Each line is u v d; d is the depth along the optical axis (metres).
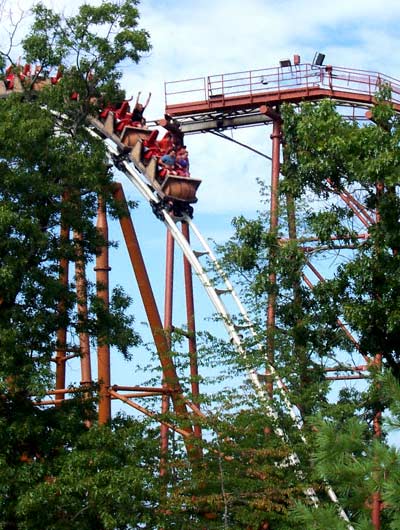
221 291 39.12
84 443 31.66
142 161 43.75
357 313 34.91
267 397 33.97
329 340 37.41
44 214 33.81
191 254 41.41
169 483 32.91
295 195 37.50
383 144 34.78
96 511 30.80
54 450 32.12
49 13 38.31
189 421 32.84
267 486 31.89
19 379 31.50
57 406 33.69
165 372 37.38
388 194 35.41
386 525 21.70
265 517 31.53
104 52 38.25
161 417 33.25
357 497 19.23
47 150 33.84
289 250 37.00
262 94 44.88
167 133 45.41
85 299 34.91
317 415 18.97
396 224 35.16
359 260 35.41
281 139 44.22
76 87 38.41
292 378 34.84
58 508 30.62
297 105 44.81
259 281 37.41
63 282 34.78
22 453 32.44
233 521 32.94
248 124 46.00
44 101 38.62
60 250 33.94
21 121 34.03
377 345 35.56
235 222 38.25
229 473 32.44
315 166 36.03
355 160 34.88
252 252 37.62
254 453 32.44
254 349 35.88
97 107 39.50
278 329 36.31
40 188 33.31
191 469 32.75
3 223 31.97
